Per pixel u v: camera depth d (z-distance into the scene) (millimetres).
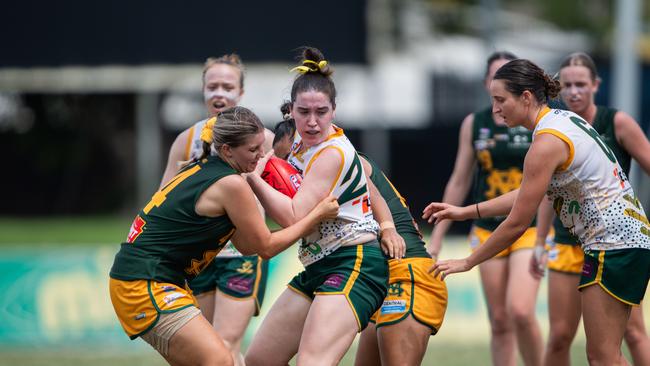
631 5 41219
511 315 22406
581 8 86625
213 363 16484
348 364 28062
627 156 21172
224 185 16531
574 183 17156
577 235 17797
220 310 20859
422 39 83562
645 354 19938
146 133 69562
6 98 73062
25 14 63656
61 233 55688
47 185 74562
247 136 16547
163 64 62875
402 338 17656
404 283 17922
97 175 75000
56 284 31766
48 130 74188
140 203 70562
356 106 72812
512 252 22969
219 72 21281
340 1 61250
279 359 18016
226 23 62062
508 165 23344
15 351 30438
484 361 27734
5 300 31719
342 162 16828
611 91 60000
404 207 18781
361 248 17219
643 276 17375
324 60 16984
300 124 16906
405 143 65438
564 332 21531
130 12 63000
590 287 17516
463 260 17625
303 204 16781
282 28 61562
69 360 28578
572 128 16922
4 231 57156
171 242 16734
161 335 16609
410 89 78812
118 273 16828
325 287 17047
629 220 17250
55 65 63812
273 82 70000
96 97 73500
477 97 71250
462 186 24094
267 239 16719
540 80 17109
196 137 21281
